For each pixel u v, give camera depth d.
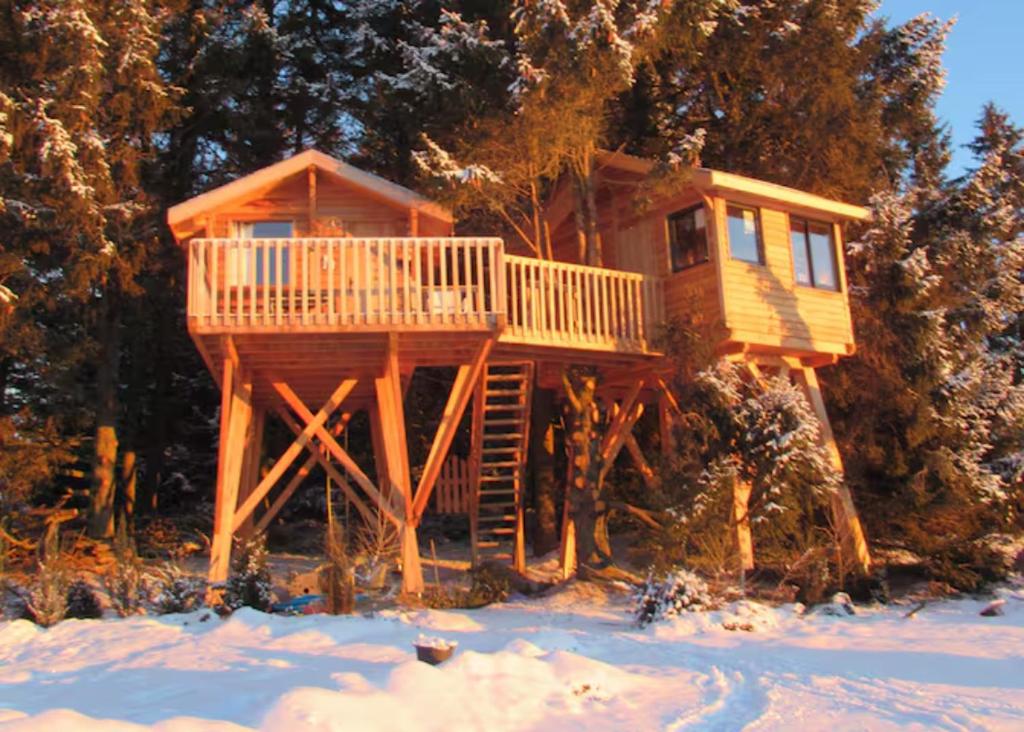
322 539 17.75
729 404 14.52
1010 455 18.66
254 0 23.80
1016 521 17.81
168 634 10.70
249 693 6.88
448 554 20.91
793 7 20.53
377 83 21.38
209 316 13.27
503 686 7.10
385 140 23.92
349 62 25.12
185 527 22.70
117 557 13.76
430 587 14.61
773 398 14.44
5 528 17.02
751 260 16.59
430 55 19.73
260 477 23.62
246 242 13.41
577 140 15.70
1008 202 23.67
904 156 24.23
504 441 21.42
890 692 7.60
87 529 19.80
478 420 17.45
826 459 14.37
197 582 12.99
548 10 14.62
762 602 13.84
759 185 16.34
